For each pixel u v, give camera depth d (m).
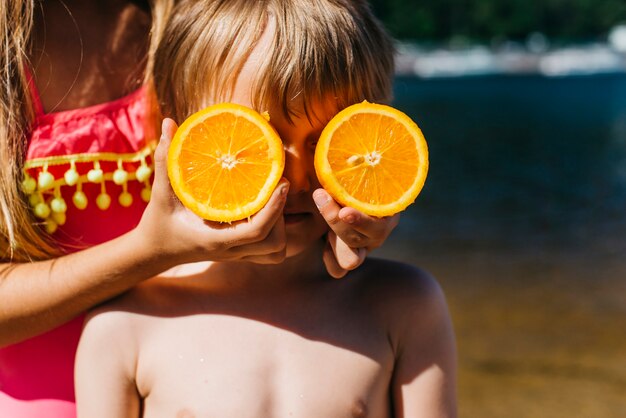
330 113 1.73
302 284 1.90
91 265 1.76
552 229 9.69
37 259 1.98
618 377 5.04
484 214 10.63
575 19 57.88
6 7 1.91
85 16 2.07
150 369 1.79
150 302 1.85
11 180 1.91
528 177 13.50
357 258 1.68
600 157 15.45
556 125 20.67
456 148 17.03
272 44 1.70
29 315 1.80
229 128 1.58
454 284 7.23
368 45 1.84
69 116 2.00
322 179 1.60
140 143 2.04
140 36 2.15
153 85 2.00
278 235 1.63
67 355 2.02
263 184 1.57
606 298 6.71
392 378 1.89
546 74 42.81
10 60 1.93
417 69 43.41
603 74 41.97
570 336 5.74
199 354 1.79
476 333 5.84
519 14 56.31
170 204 1.65
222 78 1.73
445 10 55.53
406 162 1.63
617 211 10.76
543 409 4.58
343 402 1.77
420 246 8.84
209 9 1.82
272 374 1.79
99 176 1.99
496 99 28.06
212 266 1.90
